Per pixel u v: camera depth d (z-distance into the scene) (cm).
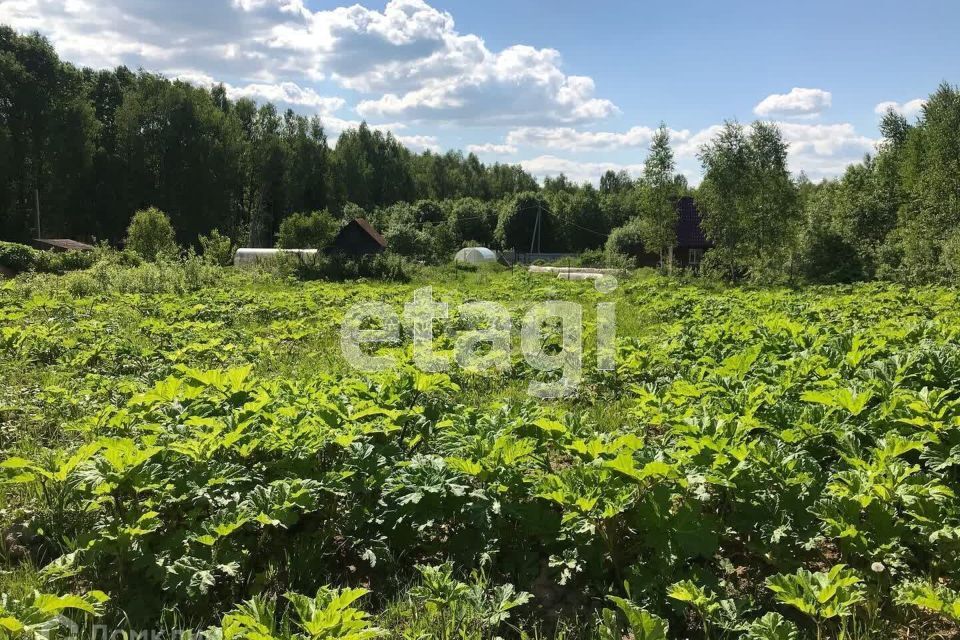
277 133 7519
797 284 2580
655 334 1166
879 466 361
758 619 295
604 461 385
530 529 377
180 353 846
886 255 2773
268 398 483
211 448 403
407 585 358
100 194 5509
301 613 271
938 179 2845
